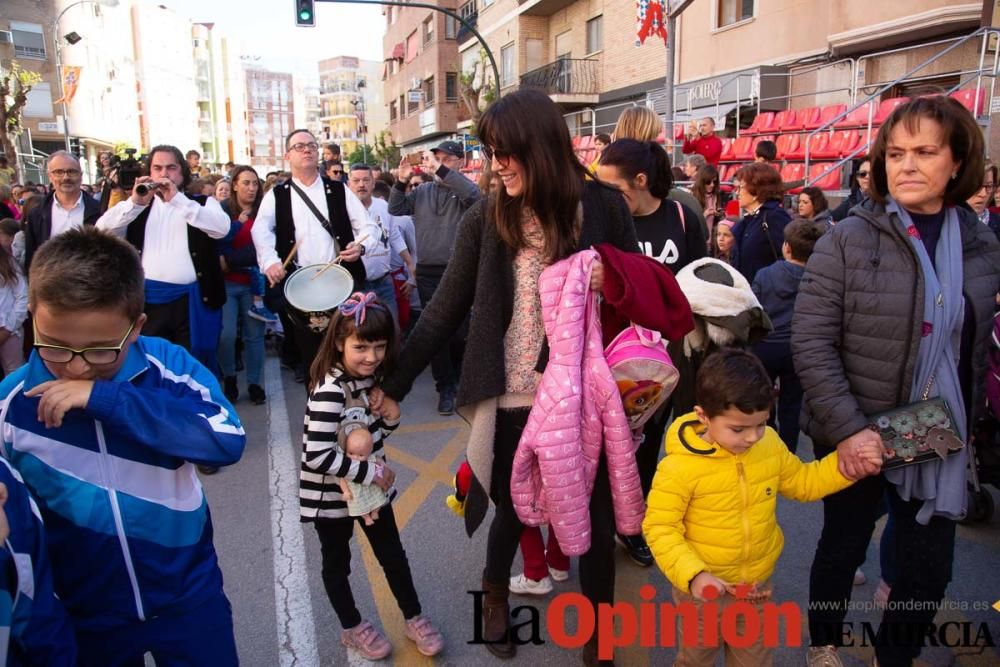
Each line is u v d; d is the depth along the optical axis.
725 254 5.17
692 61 17.09
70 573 1.67
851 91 12.77
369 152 45.28
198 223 4.85
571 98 21.14
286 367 7.20
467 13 30.03
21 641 1.44
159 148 4.83
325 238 4.95
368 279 5.77
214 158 76.38
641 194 3.10
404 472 4.55
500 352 2.29
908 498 2.17
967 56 11.70
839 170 10.70
